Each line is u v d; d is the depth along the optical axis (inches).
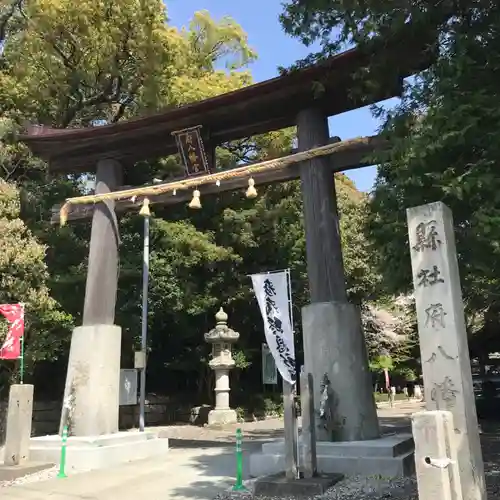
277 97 416.2
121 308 700.0
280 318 318.3
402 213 277.7
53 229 639.8
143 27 631.8
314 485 275.1
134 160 516.7
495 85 255.0
